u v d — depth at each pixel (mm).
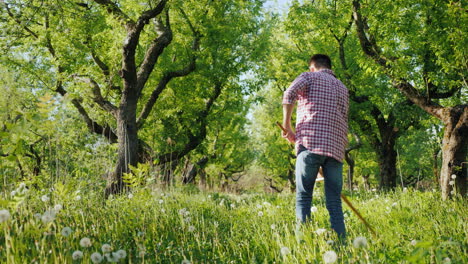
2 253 2225
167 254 2719
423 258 1695
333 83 3408
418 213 4586
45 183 4453
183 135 15875
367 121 17969
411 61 9852
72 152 5422
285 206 6355
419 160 24641
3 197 2971
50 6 10172
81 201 4328
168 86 15945
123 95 11094
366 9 10258
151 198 4531
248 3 16328
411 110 14867
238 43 17109
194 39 15781
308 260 2338
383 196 7586
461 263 2068
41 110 2469
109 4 10820
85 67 13961
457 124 8320
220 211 5672
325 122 3264
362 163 29531
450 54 8023
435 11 8250
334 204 3275
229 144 31094
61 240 2480
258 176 52062
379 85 16531
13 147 2471
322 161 3270
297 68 18188
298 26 15242
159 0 10805
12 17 10211
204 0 14516
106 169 5875
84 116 13750
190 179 21625
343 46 16250
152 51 11695
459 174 7922
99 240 2791
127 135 10758
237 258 2764
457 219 3789
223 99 18625
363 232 3451
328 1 14359
